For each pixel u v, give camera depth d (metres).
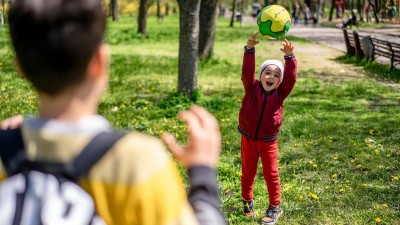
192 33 10.72
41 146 1.17
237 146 7.91
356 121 9.63
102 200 1.14
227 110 10.38
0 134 1.22
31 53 1.15
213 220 1.19
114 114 9.90
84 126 1.18
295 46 24.38
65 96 1.19
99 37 1.18
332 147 7.94
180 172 6.44
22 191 1.15
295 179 6.55
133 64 17.30
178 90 10.95
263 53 21.61
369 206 5.70
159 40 28.28
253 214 5.44
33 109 9.98
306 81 14.27
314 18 46.12
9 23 1.17
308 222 5.33
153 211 1.13
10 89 12.02
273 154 5.10
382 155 7.52
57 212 1.13
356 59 18.45
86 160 1.15
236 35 31.69
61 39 1.14
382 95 12.23
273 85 4.89
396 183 6.39
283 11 6.07
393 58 15.55
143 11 30.64
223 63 18.17
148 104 10.71
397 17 30.70
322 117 9.93
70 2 1.16
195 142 1.29
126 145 1.15
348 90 12.79
